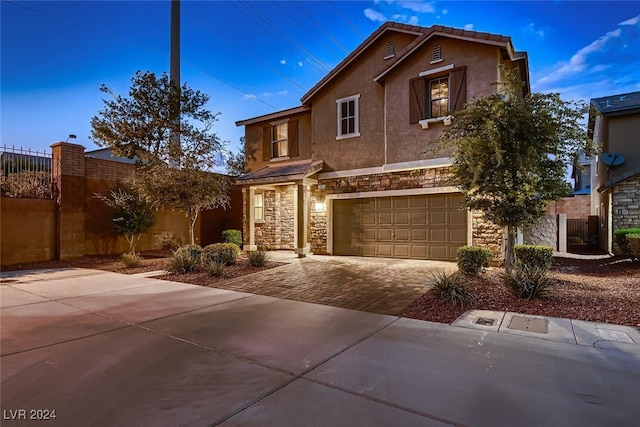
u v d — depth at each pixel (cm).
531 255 848
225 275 929
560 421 271
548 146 718
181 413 290
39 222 1201
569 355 395
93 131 1602
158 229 1511
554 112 714
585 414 280
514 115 716
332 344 445
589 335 454
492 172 746
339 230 1319
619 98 1412
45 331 501
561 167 739
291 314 584
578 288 696
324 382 341
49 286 818
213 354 416
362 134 1270
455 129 793
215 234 1714
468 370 362
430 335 471
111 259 1259
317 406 298
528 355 397
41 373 367
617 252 1193
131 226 1279
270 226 1572
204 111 1592
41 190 1228
